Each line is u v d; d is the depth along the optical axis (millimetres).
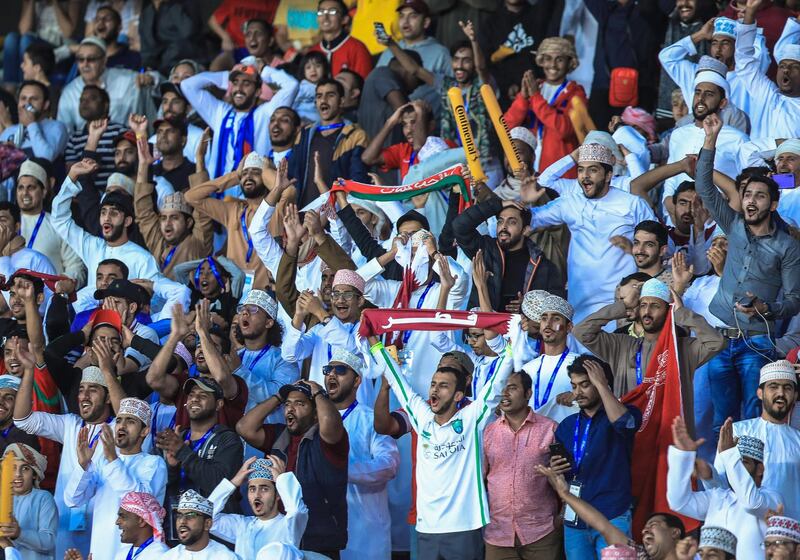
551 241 44938
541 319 38406
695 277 42625
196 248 49719
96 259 48875
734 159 46062
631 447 35500
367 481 38938
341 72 55969
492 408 35906
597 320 38094
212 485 37469
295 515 35750
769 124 47219
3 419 41969
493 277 42656
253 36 59906
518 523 35781
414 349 41125
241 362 42375
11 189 55625
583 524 34938
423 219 44406
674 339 36094
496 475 36062
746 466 34656
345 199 44688
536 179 45875
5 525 38094
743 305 38812
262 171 48531
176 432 39844
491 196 43125
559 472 34719
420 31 57156
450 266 41219
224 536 36531
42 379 42625
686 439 33875
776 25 52625
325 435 36656
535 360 38688
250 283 48000
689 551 32250
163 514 37094
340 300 40906
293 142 52562
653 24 54594
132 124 50938
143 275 48281
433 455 36156
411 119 50844
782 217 42438
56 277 44938
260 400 41688
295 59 60000
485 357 40938
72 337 42812
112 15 63000
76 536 40219
